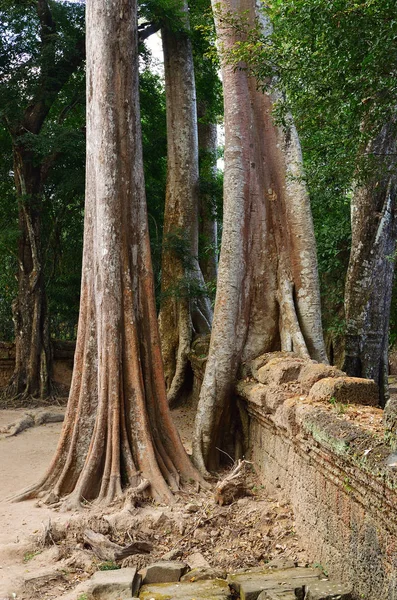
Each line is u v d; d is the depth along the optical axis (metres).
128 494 7.47
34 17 16.34
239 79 9.36
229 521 6.81
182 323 14.75
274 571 5.45
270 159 9.50
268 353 8.89
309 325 9.15
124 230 8.59
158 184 18.77
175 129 15.84
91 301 8.62
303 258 9.23
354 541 4.77
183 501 7.58
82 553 6.21
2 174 17.80
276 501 6.95
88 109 8.88
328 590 4.73
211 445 8.77
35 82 16.05
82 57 16.67
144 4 15.11
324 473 5.39
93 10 8.77
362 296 9.22
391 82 5.86
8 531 6.81
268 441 7.61
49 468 8.24
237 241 9.13
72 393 8.49
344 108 6.61
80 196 17.89
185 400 14.38
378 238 9.09
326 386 6.24
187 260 15.22
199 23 16.22
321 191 8.31
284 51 6.80
